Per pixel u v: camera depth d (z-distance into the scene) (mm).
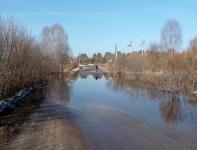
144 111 18594
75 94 27609
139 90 30844
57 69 58531
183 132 13281
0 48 20141
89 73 71250
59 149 10461
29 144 10969
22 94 23141
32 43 31328
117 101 23172
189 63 35000
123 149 10672
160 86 32031
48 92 28500
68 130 13289
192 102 21875
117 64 66750
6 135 12203
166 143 11523
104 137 12266
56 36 64125
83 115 17031
